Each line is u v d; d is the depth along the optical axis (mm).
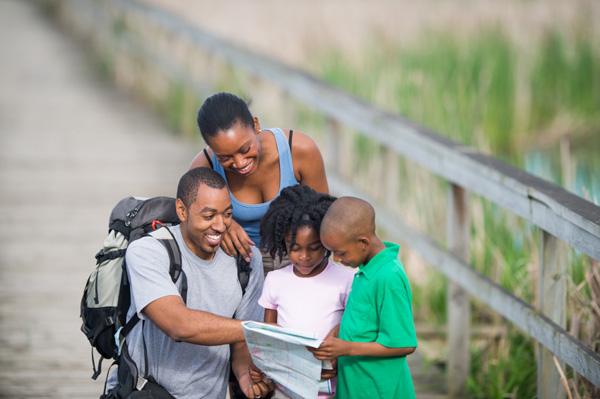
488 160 9125
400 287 6781
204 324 6809
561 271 8047
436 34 25453
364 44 25062
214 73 22688
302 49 25172
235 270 7305
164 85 26109
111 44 30141
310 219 6953
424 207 13070
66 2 40688
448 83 21141
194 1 32125
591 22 26594
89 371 10273
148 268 6938
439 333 11484
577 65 23875
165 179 18750
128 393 7156
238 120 7141
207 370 7383
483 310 11781
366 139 15797
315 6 30719
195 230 6926
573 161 19953
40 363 10461
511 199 8453
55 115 24641
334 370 7105
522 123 22078
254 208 7898
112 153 20844
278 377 6949
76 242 14930
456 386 9836
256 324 6801
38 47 35219
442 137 10375
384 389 6973
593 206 7434
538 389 8273
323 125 19172
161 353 7281
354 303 6934
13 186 18125
